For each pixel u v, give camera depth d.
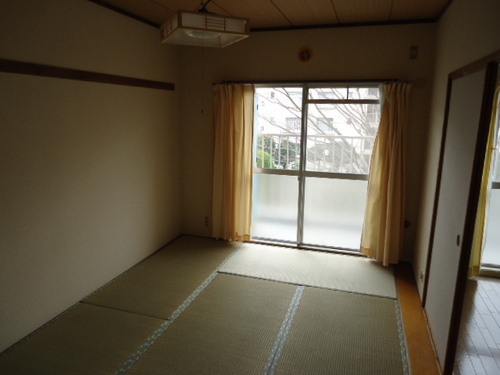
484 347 2.66
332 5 3.20
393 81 3.67
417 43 3.63
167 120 4.30
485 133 1.94
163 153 4.28
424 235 3.32
